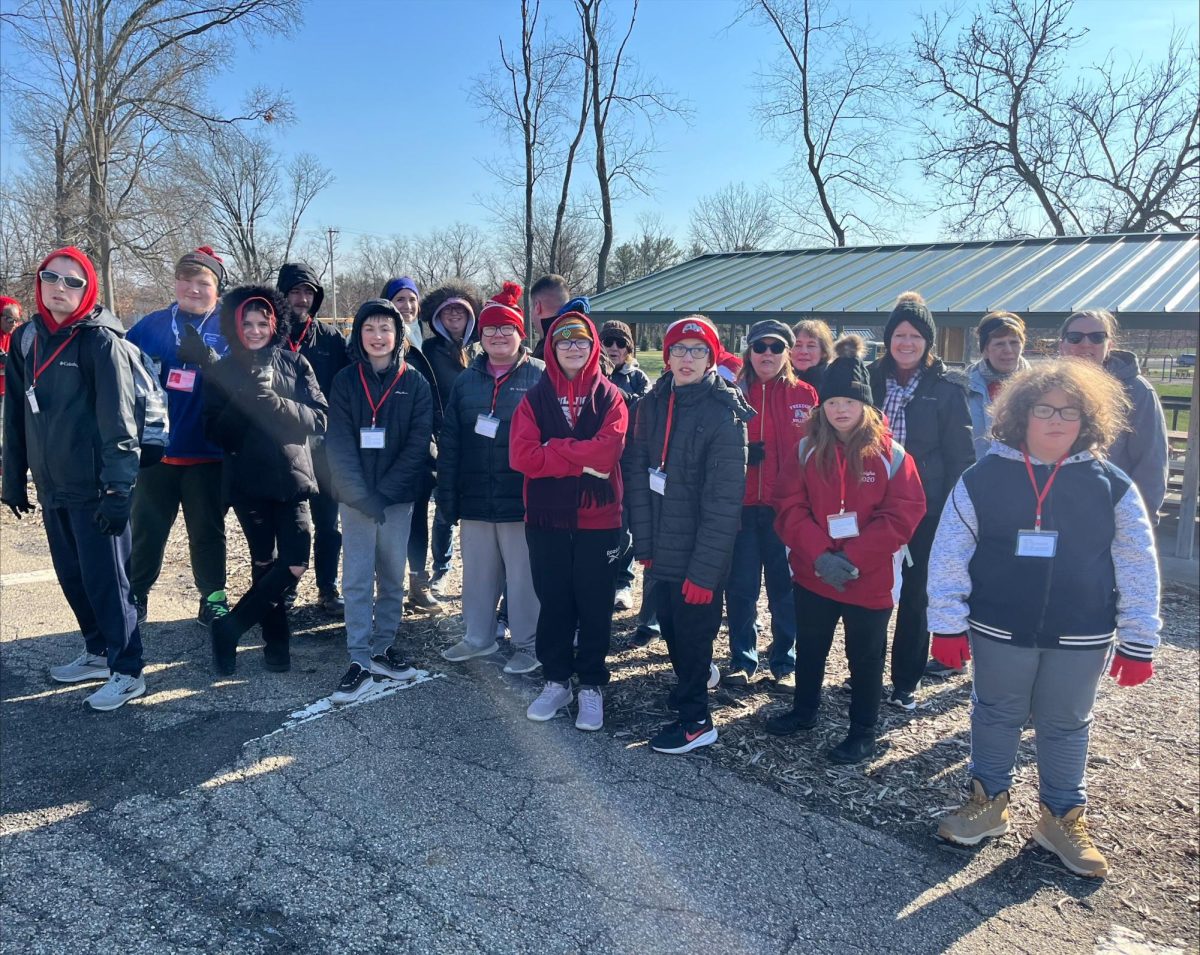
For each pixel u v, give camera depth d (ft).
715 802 10.44
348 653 14.83
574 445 11.67
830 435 11.30
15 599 17.72
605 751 11.66
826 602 11.66
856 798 10.72
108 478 11.55
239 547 21.97
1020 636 9.42
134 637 12.81
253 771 10.76
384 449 12.93
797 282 33.27
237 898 8.32
